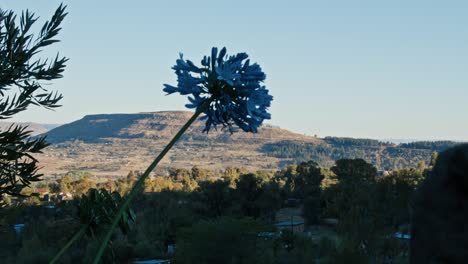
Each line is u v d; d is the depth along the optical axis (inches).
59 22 269.4
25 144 267.9
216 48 108.9
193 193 4033.0
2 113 262.8
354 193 3142.2
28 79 268.2
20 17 263.9
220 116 108.8
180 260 1804.9
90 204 128.6
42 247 2030.0
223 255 1758.1
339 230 1956.2
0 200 267.9
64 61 273.0
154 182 5969.5
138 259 2506.2
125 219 125.4
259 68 107.9
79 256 1401.3
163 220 2935.5
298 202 5182.1
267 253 1866.4
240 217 1958.7
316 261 1867.6
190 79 108.4
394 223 2345.0
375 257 1771.7
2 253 2095.2
